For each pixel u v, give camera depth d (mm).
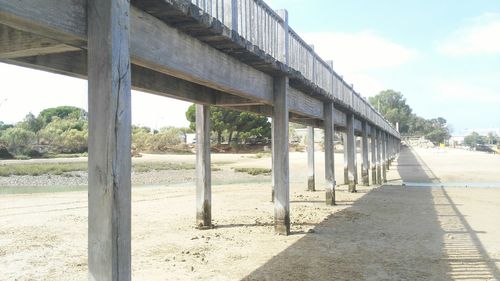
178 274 5719
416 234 8414
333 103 12641
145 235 8320
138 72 6004
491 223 9805
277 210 8305
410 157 49719
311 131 17453
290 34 8250
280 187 8258
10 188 22781
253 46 5824
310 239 7879
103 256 2975
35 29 2805
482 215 11117
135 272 5820
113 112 2988
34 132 59125
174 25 4324
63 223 9930
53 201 14453
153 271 5867
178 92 7188
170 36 4285
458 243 7613
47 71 4234
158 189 19484
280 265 6129
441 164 38625
